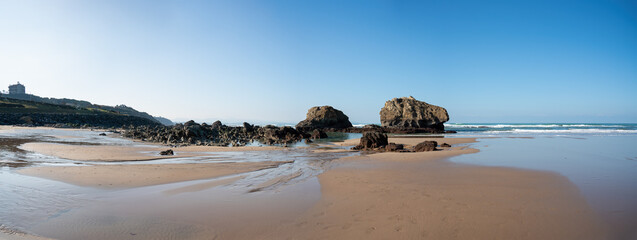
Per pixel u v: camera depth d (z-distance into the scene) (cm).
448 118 7669
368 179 1183
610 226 660
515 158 1850
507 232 628
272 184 1116
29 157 1770
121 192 987
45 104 9350
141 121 9681
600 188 1006
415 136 5231
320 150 2608
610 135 4603
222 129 5459
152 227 673
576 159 1797
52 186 1048
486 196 904
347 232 636
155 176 1259
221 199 902
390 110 8150
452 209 778
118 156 1964
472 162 1669
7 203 841
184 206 830
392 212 760
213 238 616
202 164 1623
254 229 660
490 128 8794
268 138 4156
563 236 609
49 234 633
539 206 800
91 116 8294
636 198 881
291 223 694
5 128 4669
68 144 2611
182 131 4031
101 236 624
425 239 598
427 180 1154
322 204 841
